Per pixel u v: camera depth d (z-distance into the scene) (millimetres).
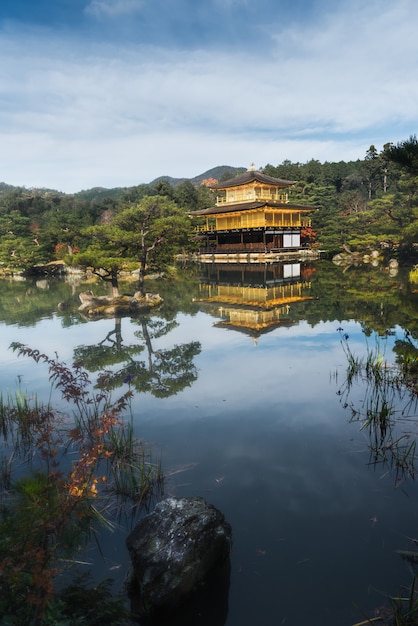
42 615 2982
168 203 27578
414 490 5730
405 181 48562
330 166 101625
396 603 3896
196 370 11883
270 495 5750
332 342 14438
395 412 8336
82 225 68625
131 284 38844
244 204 56844
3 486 5965
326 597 4047
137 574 4238
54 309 24750
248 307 23844
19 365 13195
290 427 7938
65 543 4879
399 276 35188
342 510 5352
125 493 5891
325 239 59188
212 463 6688
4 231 64875
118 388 10562
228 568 4473
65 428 8117
